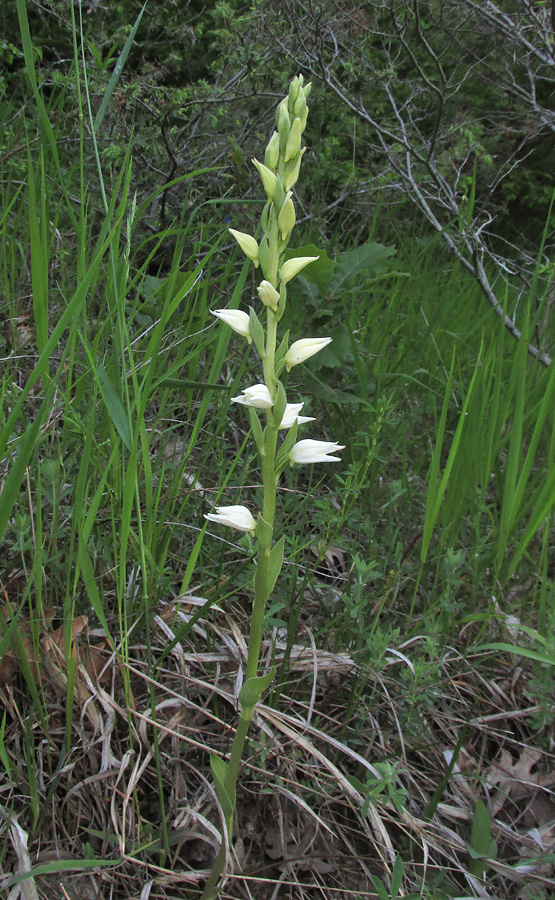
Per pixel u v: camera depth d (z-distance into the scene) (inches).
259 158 43.9
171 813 18.5
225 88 42.0
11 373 24.5
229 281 37.1
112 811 17.6
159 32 49.6
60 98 30.2
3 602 19.3
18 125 34.3
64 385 24.9
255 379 30.4
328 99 45.6
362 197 52.8
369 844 19.2
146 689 20.2
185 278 25.7
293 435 14.1
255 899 17.9
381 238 54.0
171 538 22.4
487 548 24.8
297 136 13.6
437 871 19.0
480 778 19.6
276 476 14.4
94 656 19.4
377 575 21.2
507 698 22.4
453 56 52.1
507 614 24.1
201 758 19.9
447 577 21.6
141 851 17.7
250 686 14.9
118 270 20.6
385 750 20.5
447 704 22.4
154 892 17.4
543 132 48.3
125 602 18.1
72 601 16.9
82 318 19.5
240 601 23.3
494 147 59.8
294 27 42.1
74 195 34.4
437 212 56.2
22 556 18.5
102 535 21.6
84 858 17.0
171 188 41.5
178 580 22.8
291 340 31.6
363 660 20.7
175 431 28.6
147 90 39.9
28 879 16.0
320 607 24.1
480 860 18.7
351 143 57.4
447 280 47.1
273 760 19.8
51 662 18.8
